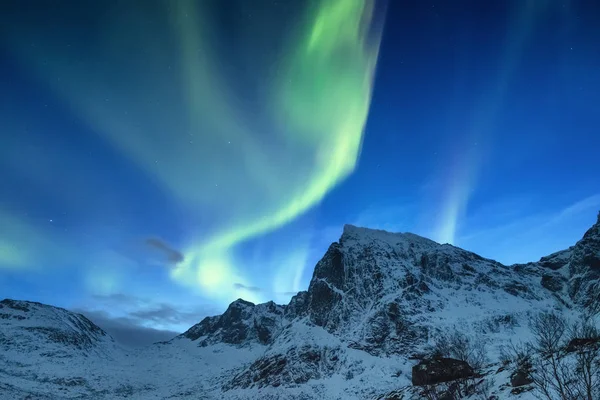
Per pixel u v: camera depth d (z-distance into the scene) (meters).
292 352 174.62
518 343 135.25
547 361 56.94
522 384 55.81
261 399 146.12
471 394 62.50
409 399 71.56
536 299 180.50
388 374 140.25
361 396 129.62
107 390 183.62
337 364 159.38
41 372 192.25
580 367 48.97
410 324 167.12
